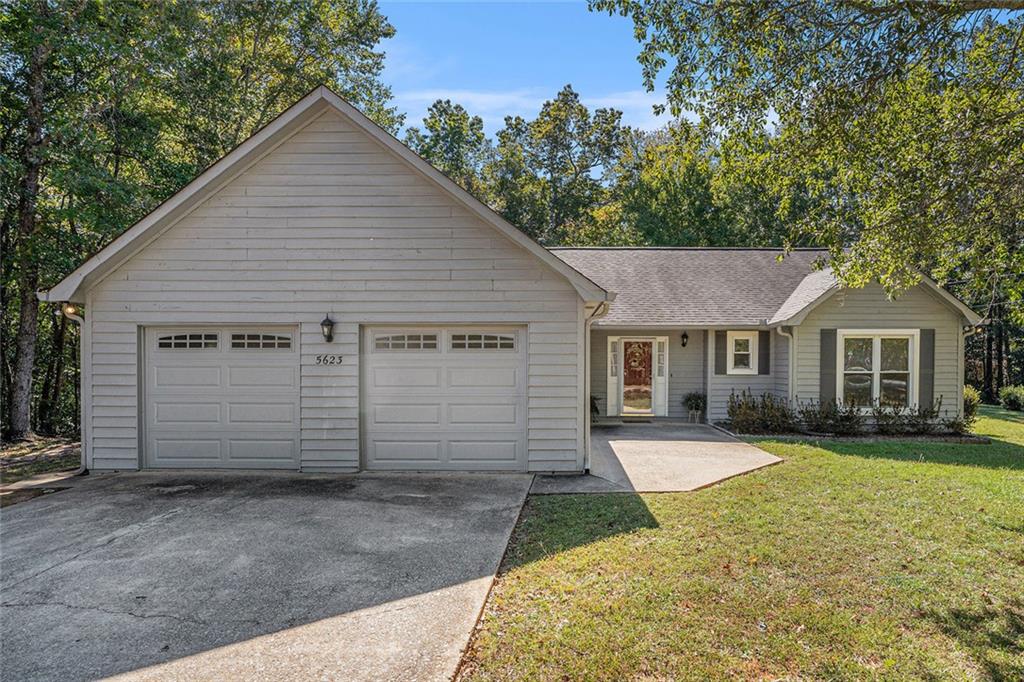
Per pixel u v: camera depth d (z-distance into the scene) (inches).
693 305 573.3
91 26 485.1
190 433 358.3
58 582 186.7
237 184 350.3
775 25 209.5
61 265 523.2
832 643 146.9
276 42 828.6
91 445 354.6
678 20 216.2
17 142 530.3
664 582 182.7
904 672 134.6
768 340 561.9
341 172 349.7
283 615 163.3
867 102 220.2
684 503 276.1
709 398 565.9
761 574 189.3
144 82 535.8
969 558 203.0
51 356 690.2
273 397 355.9
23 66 506.9
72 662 139.9
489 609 165.9
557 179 1446.9
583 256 674.8
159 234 351.3
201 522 249.9
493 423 354.6
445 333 355.9
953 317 513.0
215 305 350.3
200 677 133.2
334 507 273.4
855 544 216.5
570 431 347.3
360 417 353.7
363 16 885.8
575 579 186.2
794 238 266.1
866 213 255.3
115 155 589.9
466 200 341.1
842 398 516.7
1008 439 489.7
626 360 590.9
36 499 291.3
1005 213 230.7
